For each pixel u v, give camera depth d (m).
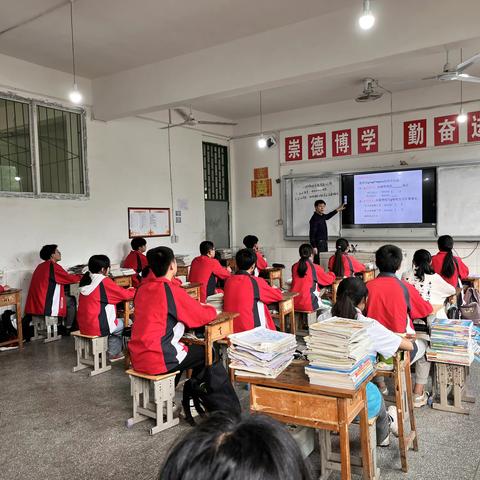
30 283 4.99
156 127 6.73
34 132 5.16
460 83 6.16
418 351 2.73
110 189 6.05
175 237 7.07
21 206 5.04
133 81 5.36
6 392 3.38
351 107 7.00
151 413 2.77
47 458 2.42
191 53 4.85
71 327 5.15
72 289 5.21
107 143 6.01
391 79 5.93
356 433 2.49
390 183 6.70
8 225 4.93
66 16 3.99
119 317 4.16
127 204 6.29
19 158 5.04
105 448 2.51
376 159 6.85
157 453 2.45
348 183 7.04
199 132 7.53
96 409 3.04
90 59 5.05
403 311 2.62
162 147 6.84
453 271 4.43
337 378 1.65
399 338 2.06
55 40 4.52
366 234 6.94
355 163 7.02
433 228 6.42
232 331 3.01
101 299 3.71
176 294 2.69
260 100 6.91
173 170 7.03
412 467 2.20
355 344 1.69
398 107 6.63
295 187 7.54
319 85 6.18
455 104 6.22
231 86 4.58
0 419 2.92
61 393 3.33
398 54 3.61
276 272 5.82
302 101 7.02
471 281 4.77
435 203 6.38
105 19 4.06
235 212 8.27
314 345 1.69
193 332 3.06
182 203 7.20
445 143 6.32
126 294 3.78
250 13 3.96
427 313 2.72
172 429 2.72
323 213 6.81
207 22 4.14
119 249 6.18
